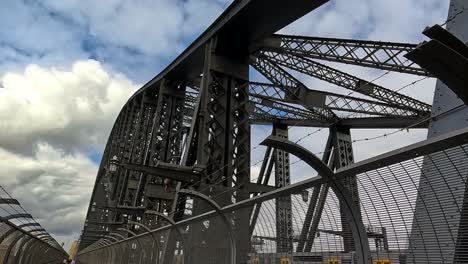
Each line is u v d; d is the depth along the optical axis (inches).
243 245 469.4
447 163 237.9
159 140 1381.6
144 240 1012.5
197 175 824.3
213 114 870.4
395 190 270.7
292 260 366.9
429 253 242.7
